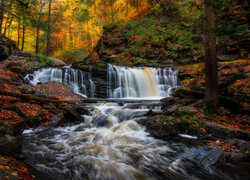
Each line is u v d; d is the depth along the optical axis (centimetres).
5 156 269
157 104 873
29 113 602
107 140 499
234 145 395
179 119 563
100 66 1424
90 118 715
